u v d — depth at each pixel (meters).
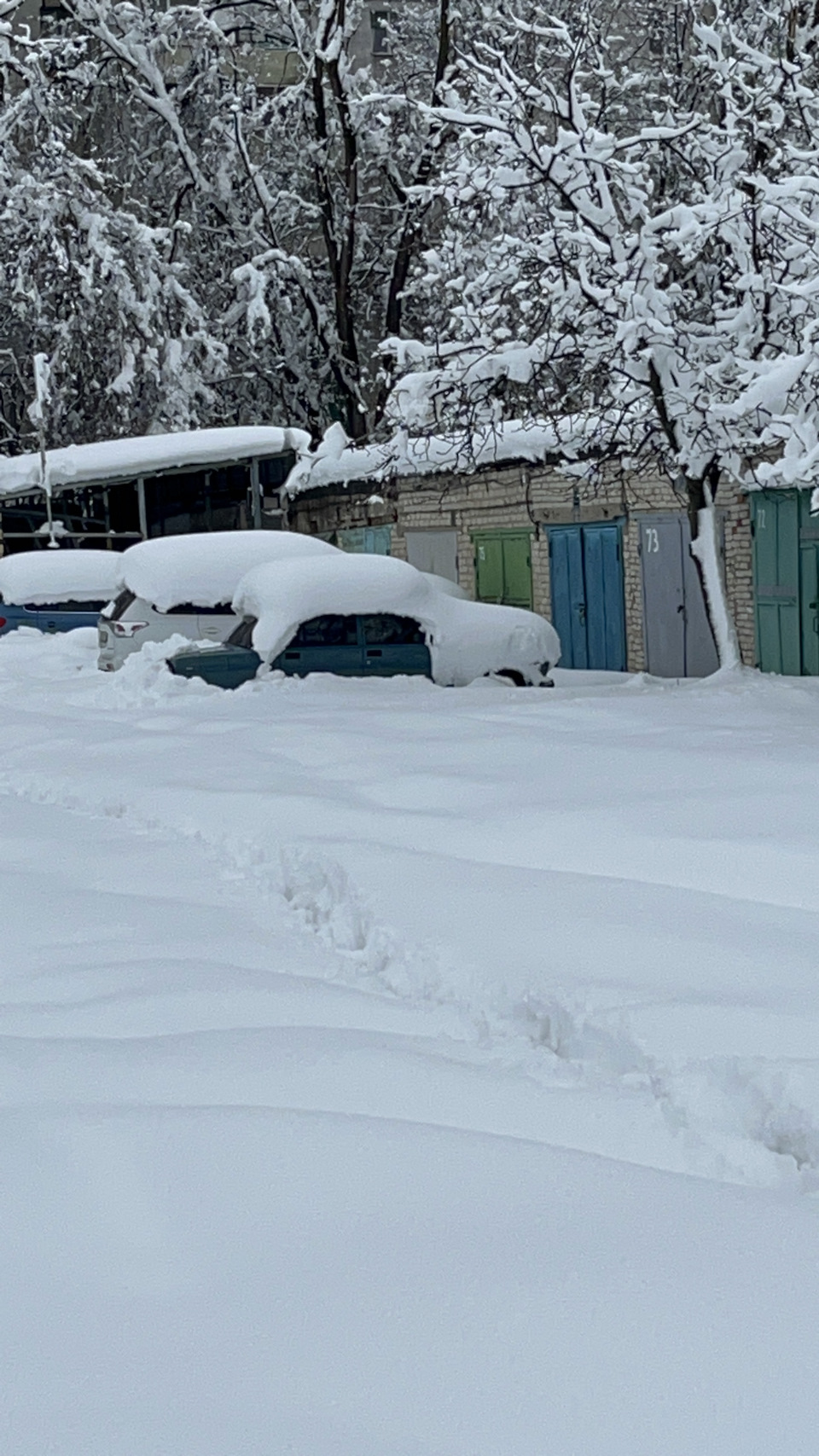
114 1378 3.27
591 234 14.89
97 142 37.38
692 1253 3.74
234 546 18.89
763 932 6.41
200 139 35.91
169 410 33.19
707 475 16.06
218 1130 4.54
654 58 23.78
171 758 11.60
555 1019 5.76
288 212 35.72
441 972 6.39
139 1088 5.01
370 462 26.02
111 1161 4.36
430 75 33.03
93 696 15.77
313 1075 5.11
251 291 33.25
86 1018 5.86
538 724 12.18
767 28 19.03
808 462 13.52
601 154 15.09
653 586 20.73
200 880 8.24
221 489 31.36
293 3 33.59
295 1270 3.71
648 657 20.97
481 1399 3.16
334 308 36.47
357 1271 3.69
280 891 8.02
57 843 9.18
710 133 16.06
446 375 15.94
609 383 16.23
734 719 12.05
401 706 13.83
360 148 34.75
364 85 34.31
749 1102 4.87
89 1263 3.79
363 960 6.80
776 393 13.45
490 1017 5.96
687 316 16.20
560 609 22.47
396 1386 3.22
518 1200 4.07
